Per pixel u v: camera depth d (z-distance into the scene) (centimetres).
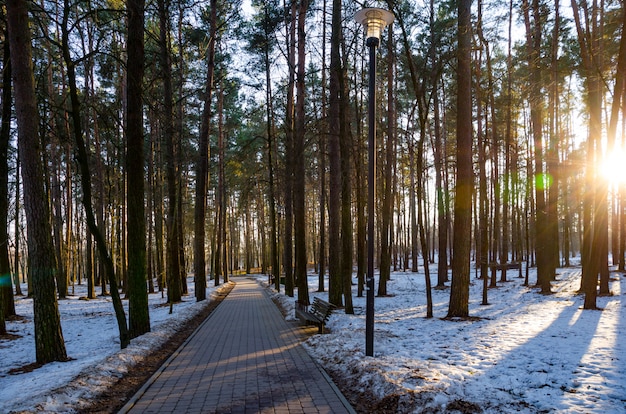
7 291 1593
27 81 812
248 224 5456
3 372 781
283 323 1291
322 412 500
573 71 1627
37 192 823
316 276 3878
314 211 4669
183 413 507
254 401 545
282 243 4200
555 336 862
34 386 608
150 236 2834
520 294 1745
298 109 1634
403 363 659
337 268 1534
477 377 593
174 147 2173
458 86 1242
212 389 604
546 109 1858
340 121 1405
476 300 1652
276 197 2803
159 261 2236
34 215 823
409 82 2102
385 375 591
